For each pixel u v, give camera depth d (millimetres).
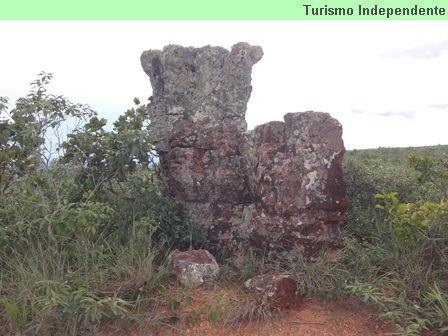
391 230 5215
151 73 6160
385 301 4121
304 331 4055
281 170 5355
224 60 5938
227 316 4191
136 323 4137
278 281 4387
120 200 5707
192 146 5883
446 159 6492
